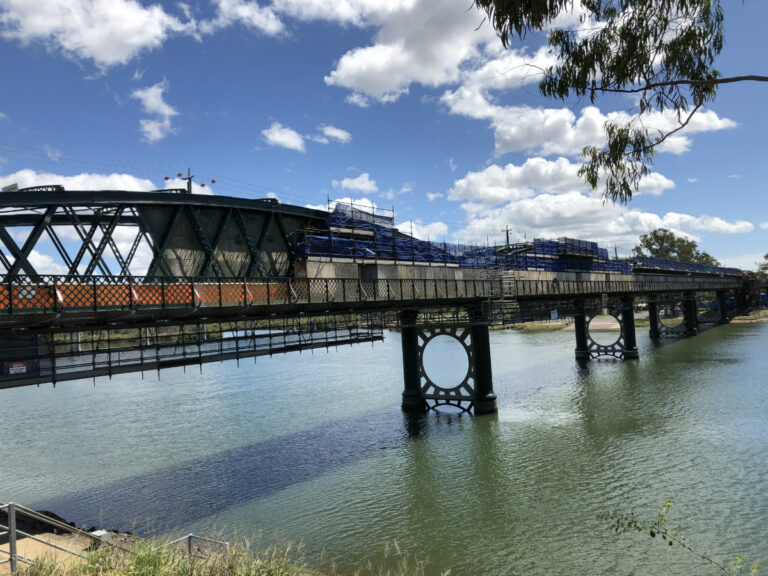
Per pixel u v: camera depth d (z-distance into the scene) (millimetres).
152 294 19578
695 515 20266
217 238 26812
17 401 47156
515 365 62406
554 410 38281
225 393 48219
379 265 35750
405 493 23594
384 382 51656
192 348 33812
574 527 19828
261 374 59625
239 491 24234
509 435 32156
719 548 17750
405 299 33094
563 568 17016
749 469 24719
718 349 68500
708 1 11312
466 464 27250
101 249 21734
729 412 35281
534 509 21516
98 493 24250
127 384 54812
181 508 22375
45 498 23750
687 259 163625
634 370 54781
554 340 92312
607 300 64312
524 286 45969
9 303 15781
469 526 20203
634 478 24391
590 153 13422
